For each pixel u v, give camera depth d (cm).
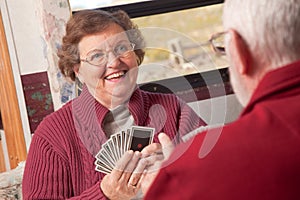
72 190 191
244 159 98
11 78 294
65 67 181
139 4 299
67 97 283
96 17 175
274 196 94
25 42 293
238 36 109
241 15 108
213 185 97
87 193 179
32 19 292
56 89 287
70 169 191
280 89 104
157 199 102
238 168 97
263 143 99
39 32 293
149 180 149
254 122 103
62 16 280
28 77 296
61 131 193
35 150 196
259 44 107
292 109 103
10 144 304
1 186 258
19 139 301
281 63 106
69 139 192
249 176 96
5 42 291
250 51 108
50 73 288
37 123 300
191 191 99
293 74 104
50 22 278
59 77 283
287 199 94
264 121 102
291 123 101
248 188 95
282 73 104
